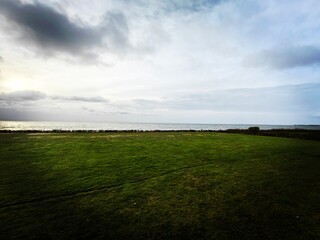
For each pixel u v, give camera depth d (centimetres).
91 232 701
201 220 775
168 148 2116
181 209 859
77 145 2147
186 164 1530
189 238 670
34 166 1423
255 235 684
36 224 745
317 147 2370
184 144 2388
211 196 987
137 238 671
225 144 2450
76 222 761
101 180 1184
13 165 1438
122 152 1877
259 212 836
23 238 665
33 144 2155
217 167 1467
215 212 834
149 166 1465
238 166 1498
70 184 1120
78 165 1460
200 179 1219
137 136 3117
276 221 770
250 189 1073
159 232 702
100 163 1518
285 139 3112
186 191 1044
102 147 2081
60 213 824
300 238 669
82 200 938
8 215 805
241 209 861
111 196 981
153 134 3566
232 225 743
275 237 674
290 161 1661
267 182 1177
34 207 871
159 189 1066
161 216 804
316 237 674
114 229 719
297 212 838
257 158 1752
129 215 810
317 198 972
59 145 2127
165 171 1359
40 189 1052
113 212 834
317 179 1237
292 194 1014
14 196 969
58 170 1348
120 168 1409
